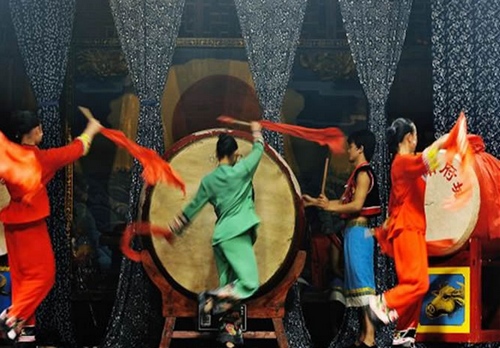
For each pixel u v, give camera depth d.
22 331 7.40
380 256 8.36
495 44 8.51
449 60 8.51
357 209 7.61
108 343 8.24
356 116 9.33
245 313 7.75
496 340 7.93
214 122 9.31
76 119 9.23
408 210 7.22
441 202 7.73
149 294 8.51
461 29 8.51
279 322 7.80
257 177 7.93
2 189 8.06
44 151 7.11
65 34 8.58
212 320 7.78
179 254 7.82
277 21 8.45
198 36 9.31
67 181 9.12
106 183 9.20
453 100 8.48
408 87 9.35
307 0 9.33
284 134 9.31
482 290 8.34
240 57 9.35
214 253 7.60
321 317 9.12
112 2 8.42
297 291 8.34
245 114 9.33
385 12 8.53
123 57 9.28
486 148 8.46
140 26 8.39
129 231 8.19
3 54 9.16
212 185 7.46
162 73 8.40
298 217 7.88
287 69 8.42
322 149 9.33
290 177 7.95
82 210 9.15
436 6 8.57
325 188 9.27
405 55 9.34
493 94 8.49
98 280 9.08
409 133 7.44
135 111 9.27
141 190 8.05
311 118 9.31
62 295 8.63
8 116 9.13
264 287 7.77
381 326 8.35
